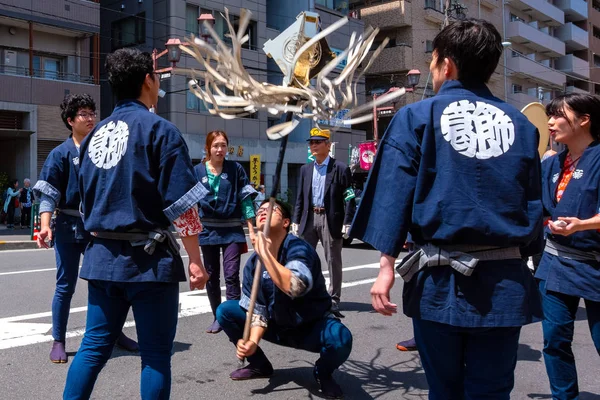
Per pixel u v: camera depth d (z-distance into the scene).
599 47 45.84
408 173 1.93
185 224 2.37
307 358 4.23
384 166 1.98
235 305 3.59
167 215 2.35
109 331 2.51
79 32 20.69
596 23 45.75
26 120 19.33
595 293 2.85
